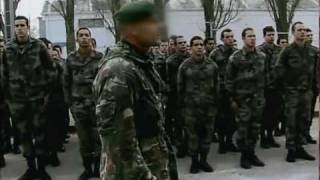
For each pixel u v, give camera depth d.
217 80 6.30
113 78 2.23
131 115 2.24
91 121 5.82
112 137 2.21
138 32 2.35
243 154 6.49
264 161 6.77
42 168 6.00
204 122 6.23
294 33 6.42
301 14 28.41
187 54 7.33
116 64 2.26
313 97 7.44
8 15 11.93
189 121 6.21
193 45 6.20
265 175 6.03
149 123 2.38
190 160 6.98
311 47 6.50
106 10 22.62
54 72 5.84
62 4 23.67
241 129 6.43
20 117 5.76
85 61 5.77
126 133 2.21
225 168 6.46
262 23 28.39
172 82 7.25
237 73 6.41
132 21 2.34
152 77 2.42
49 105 6.59
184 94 6.27
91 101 5.75
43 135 5.93
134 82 2.29
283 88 6.63
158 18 2.36
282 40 8.08
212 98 6.23
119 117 2.21
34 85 5.71
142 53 2.39
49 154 6.85
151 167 2.43
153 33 2.36
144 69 2.38
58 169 6.71
